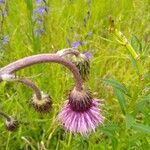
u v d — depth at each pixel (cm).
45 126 25
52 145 25
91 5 34
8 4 32
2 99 26
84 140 22
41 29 29
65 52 14
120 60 30
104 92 26
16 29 29
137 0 37
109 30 16
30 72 28
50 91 27
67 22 31
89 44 30
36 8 30
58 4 33
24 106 26
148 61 26
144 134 21
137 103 18
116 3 35
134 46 18
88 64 15
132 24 34
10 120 20
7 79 12
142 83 18
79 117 15
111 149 22
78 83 14
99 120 15
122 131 20
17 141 25
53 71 27
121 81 28
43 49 29
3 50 29
